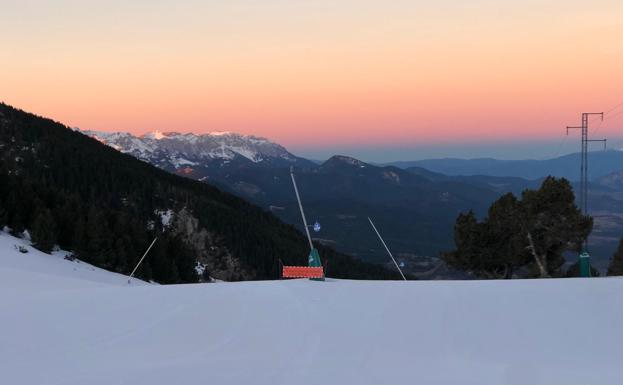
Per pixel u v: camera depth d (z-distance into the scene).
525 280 13.76
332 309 9.92
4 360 6.96
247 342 7.82
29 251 45.41
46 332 8.30
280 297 11.07
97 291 12.05
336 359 6.95
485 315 9.12
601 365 6.64
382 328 8.52
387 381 6.03
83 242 55.31
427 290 11.80
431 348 7.47
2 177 62.91
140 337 8.09
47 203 68.62
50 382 6.05
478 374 6.28
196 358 7.04
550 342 7.64
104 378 6.18
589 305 9.40
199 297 11.02
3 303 10.44
